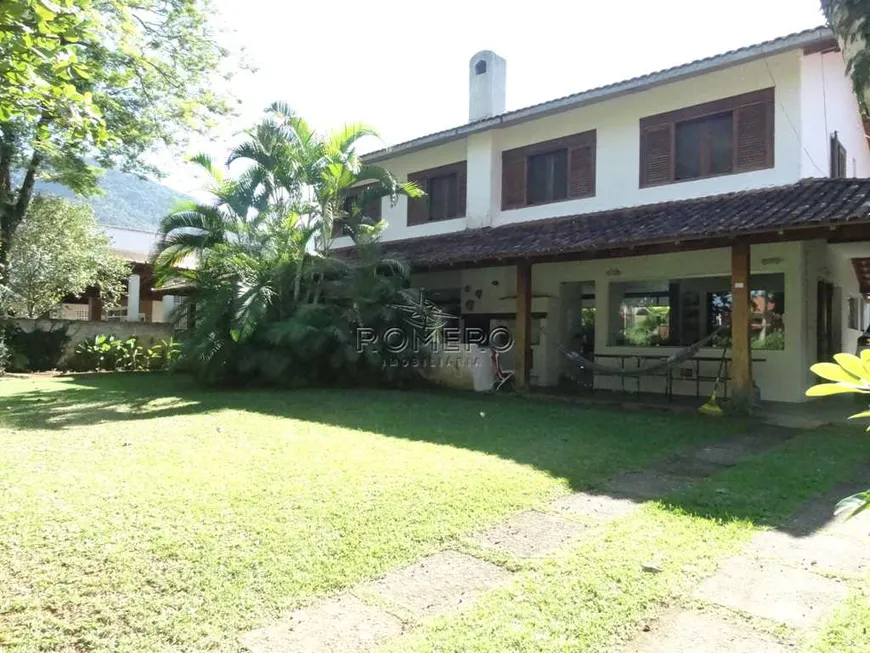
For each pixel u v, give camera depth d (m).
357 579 3.37
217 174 13.77
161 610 2.97
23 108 4.04
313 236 13.81
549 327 14.12
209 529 4.02
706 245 9.36
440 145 16.14
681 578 3.39
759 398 10.34
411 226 17.05
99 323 19.28
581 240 10.37
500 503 4.71
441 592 3.25
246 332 11.59
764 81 10.66
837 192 8.89
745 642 2.75
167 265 14.02
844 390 1.67
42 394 11.50
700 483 5.41
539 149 14.02
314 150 13.55
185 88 15.86
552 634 2.79
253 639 2.76
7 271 17.97
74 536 3.87
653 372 10.35
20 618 2.88
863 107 2.07
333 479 5.25
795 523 4.37
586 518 4.47
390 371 13.04
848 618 2.95
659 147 11.99
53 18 3.49
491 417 8.89
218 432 7.38
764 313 11.27
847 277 14.34
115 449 6.38
